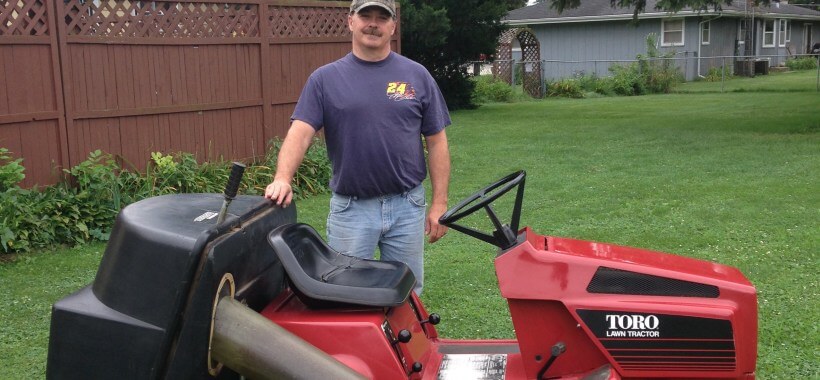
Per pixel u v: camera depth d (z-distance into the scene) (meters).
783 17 40.69
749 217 7.65
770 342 4.55
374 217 3.90
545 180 9.98
